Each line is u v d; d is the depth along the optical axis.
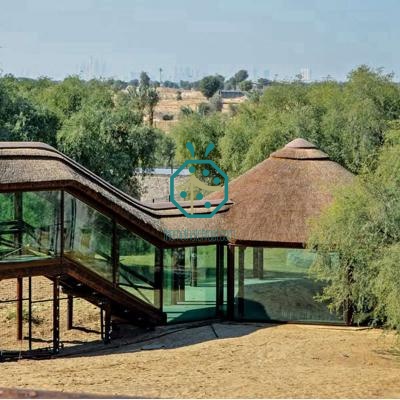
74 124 68.50
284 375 26.08
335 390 23.78
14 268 29.25
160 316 34.34
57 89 78.19
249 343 31.41
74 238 31.00
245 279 35.72
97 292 32.25
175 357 29.09
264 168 38.53
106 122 69.00
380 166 30.19
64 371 26.55
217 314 36.19
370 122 66.19
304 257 34.88
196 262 35.72
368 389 23.98
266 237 34.75
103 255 31.95
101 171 68.44
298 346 30.86
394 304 26.62
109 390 23.44
